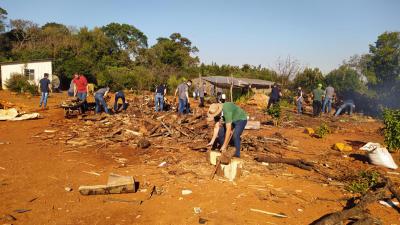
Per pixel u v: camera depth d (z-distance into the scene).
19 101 18.89
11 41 47.50
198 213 4.50
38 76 29.25
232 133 6.47
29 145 8.23
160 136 9.50
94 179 5.82
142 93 29.69
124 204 4.78
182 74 45.59
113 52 52.81
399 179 6.30
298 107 18.17
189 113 14.85
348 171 6.76
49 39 46.28
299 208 4.79
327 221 4.08
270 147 8.67
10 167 6.39
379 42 24.42
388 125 8.54
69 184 5.55
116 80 33.94
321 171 6.69
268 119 15.09
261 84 33.31
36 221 4.21
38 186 5.43
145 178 5.90
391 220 4.44
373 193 4.98
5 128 10.35
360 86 24.16
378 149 7.39
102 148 8.16
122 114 13.22
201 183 5.66
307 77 28.48
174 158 7.25
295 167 6.95
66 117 12.73
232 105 6.17
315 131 11.70
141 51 52.25
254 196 5.17
